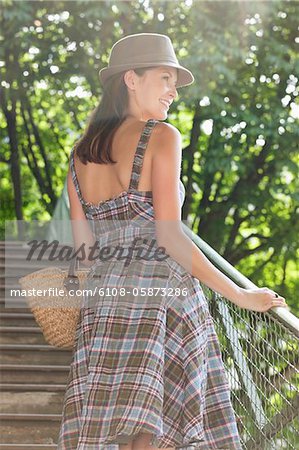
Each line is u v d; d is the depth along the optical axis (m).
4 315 6.70
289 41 14.27
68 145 15.73
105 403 2.45
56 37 14.00
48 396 5.63
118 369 2.47
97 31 13.91
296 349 2.78
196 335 2.53
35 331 6.43
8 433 5.19
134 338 2.48
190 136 14.51
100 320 2.52
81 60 14.08
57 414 5.52
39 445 5.02
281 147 14.02
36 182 16.00
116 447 2.46
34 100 14.68
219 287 2.59
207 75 12.95
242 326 3.29
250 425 3.23
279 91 13.98
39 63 14.12
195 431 2.46
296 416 2.90
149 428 2.40
